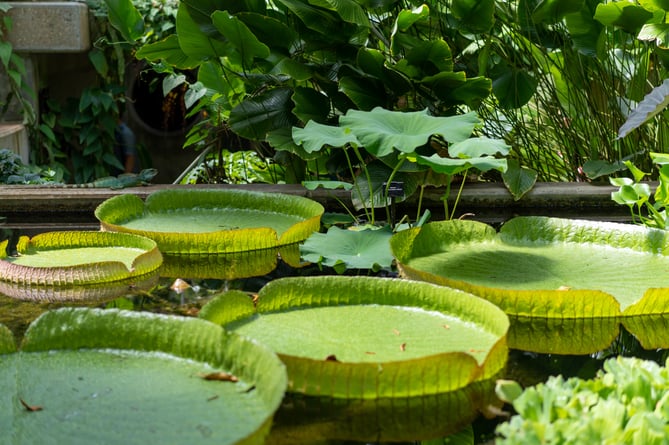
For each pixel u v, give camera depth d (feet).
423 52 12.28
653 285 8.20
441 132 9.12
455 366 5.81
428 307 7.23
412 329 6.77
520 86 13.39
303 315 7.07
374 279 7.42
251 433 4.61
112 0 14.64
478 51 13.66
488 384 6.09
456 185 12.48
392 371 5.74
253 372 5.52
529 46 13.97
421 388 5.81
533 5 13.33
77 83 26.04
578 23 13.04
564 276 8.53
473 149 9.00
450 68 12.51
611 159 13.75
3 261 8.63
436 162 9.00
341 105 13.16
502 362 6.42
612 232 9.70
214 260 9.56
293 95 12.69
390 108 12.94
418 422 5.48
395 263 9.38
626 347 6.89
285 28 12.84
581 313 7.51
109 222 10.69
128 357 6.01
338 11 11.82
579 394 5.01
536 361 6.57
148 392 5.42
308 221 10.33
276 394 5.00
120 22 14.94
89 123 25.93
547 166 14.28
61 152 25.96
